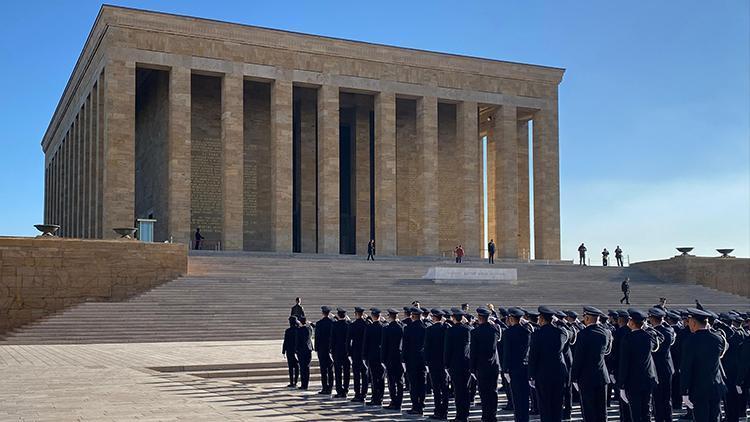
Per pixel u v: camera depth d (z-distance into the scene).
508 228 69.38
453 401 20.75
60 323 34.81
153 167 66.06
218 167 65.88
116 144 57.28
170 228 58.66
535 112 72.75
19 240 39.62
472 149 68.69
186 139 59.44
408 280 47.56
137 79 69.38
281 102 62.59
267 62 62.44
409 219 72.94
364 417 16.94
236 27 61.44
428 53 67.75
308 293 42.31
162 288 40.88
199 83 66.00
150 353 28.08
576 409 19.89
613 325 19.17
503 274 49.44
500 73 70.38
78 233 70.19
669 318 18.98
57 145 87.88
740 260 54.69
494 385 16.38
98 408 15.97
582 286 50.69
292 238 67.12
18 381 20.56
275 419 15.20
